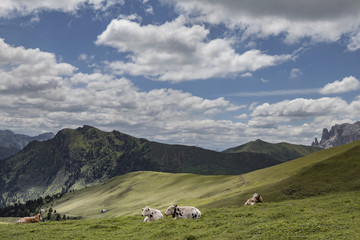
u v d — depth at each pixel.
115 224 32.94
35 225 35.44
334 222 23.03
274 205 39.97
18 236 28.89
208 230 25.00
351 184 56.56
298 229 21.84
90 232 29.05
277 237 20.84
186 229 26.53
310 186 61.06
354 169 63.66
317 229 21.48
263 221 26.78
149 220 33.66
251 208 38.12
